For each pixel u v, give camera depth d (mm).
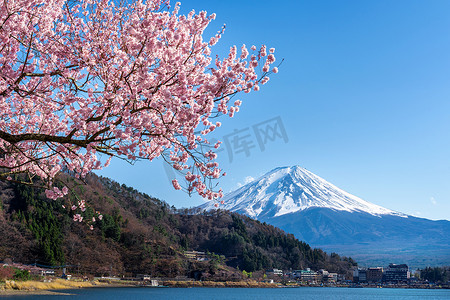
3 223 156125
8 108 12016
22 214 167125
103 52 10195
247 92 10289
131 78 9836
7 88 9945
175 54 9367
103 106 9922
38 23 10539
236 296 149500
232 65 10508
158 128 9625
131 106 9539
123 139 9172
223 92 10070
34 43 10555
